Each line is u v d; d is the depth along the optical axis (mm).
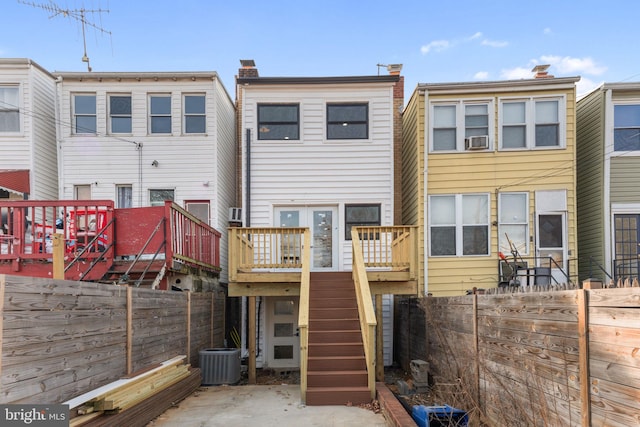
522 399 3980
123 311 4711
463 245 9820
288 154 10109
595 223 10023
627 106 9844
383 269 9648
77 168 10609
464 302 5547
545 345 3568
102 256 6605
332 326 7098
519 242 9727
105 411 3865
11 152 10250
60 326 3500
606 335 2781
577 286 3639
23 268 6395
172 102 10828
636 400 2488
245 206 9938
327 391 5625
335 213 10141
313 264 9984
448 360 6117
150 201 10703
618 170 9750
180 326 6625
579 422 3057
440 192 9922
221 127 11469
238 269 7895
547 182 9711
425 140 9984
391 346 9742
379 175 10070
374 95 10203
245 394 6301
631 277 9188
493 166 9883
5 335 2859
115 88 10805
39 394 3195
